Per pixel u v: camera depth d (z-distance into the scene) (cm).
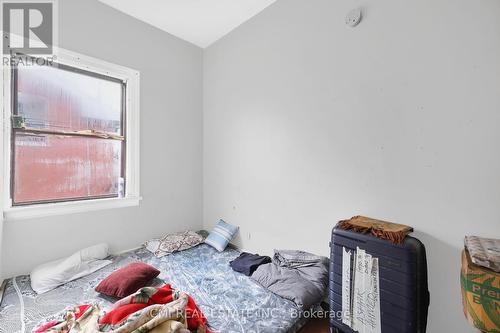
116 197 240
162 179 270
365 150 163
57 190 206
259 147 239
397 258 125
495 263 88
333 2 178
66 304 150
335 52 178
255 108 243
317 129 191
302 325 149
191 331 117
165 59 269
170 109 276
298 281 167
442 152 133
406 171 146
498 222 117
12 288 164
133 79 243
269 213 231
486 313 87
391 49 150
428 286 136
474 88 122
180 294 130
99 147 230
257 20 238
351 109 170
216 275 193
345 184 174
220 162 286
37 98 194
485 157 120
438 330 133
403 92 146
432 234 136
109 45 225
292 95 208
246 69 251
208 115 304
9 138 178
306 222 200
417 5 139
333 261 152
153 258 223
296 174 207
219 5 226
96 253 209
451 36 129
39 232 189
